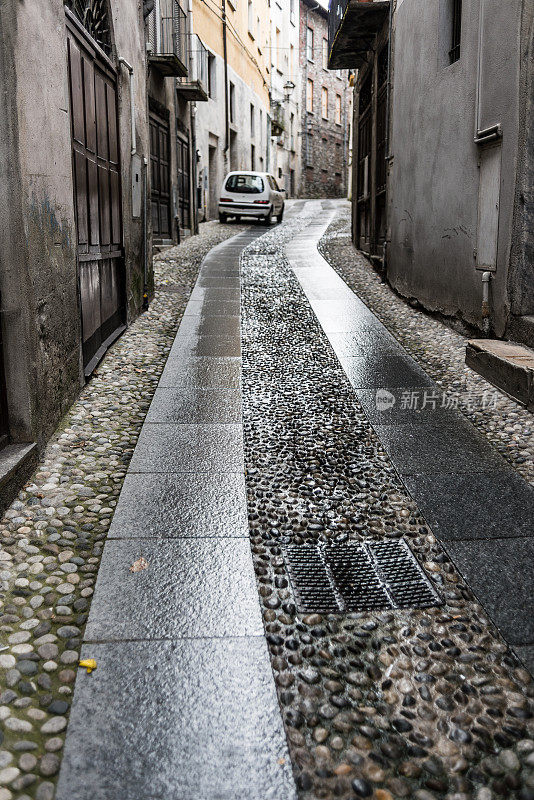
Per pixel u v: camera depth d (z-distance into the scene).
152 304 8.66
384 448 4.37
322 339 7.12
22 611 2.70
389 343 6.94
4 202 3.60
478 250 6.45
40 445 4.04
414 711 2.23
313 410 5.06
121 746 2.06
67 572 2.97
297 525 3.41
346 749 2.08
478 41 6.16
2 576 2.93
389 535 3.33
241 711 2.21
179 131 16.28
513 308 5.81
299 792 1.93
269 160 32.53
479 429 4.67
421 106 8.05
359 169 13.79
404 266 8.99
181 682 2.33
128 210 7.31
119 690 2.29
